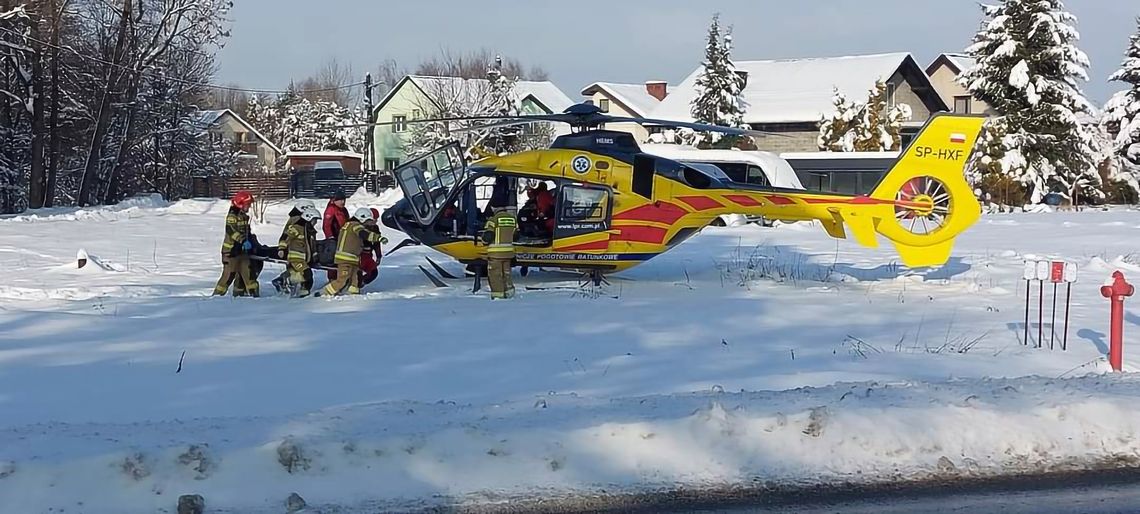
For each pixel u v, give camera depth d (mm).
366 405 8164
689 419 7441
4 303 14797
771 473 6875
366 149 63938
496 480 6590
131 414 8414
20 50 43062
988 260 22547
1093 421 7770
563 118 17062
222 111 92625
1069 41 53812
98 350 11172
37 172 46469
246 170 86250
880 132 56906
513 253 16000
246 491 6258
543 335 12477
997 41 54312
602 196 17016
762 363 10742
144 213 40656
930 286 17781
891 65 66062
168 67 54625
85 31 48906
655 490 6555
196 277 18781
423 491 6395
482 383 9758
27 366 10297
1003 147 53438
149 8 48406
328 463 6602
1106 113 64438
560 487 6531
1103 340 12312
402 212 17078
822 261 22609
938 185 17906
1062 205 53625
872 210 17391
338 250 15945
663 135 61219
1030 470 7082
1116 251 25047
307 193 62656
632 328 13062
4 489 6004
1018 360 10953
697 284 17922
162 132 56344
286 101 120188
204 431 7156
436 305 14992
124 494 6117
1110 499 6562
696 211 17188
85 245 25750
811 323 13625
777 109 64812
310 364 10578
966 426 7594
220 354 11047
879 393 8461
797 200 17359
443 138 65250
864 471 6973
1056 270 12016
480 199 17797
